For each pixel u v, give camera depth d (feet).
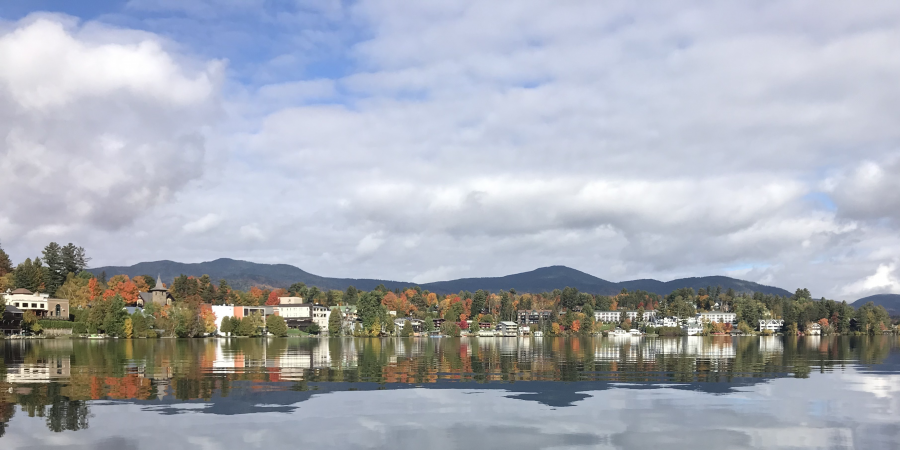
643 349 481.05
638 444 120.98
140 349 416.67
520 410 152.25
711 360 323.78
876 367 276.41
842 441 123.65
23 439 119.34
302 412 147.54
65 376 218.18
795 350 468.75
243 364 276.82
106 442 117.39
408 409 152.46
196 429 128.67
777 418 144.36
